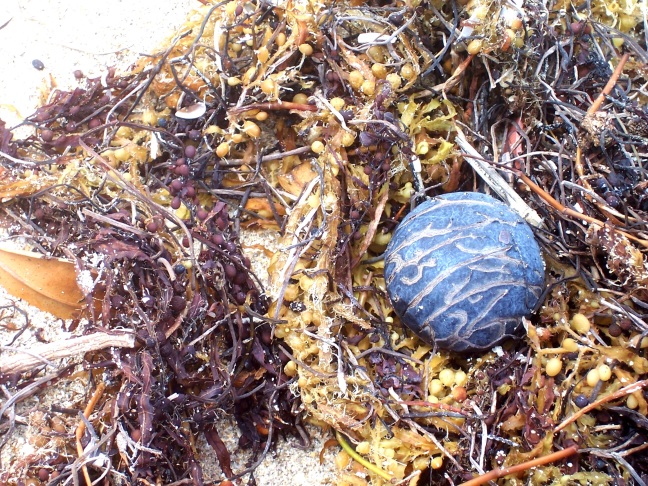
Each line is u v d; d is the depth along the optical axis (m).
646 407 0.18
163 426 0.19
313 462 0.21
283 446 0.21
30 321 0.21
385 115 0.20
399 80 0.21
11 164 0.21
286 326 0.20
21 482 0.19
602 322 0.20
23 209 0.21
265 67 0.21
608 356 0.19
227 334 0.20
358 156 0.21
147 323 0.18
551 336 0.20
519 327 0.19
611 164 0.21
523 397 0.19
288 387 0.20
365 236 0.21
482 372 0.19
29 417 0.19
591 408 0.18
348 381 0.19
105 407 0.19
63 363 0.20
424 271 0.18
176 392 0.20
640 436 0.19
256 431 0.20
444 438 0.19
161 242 0.20
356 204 0.21
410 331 0.21
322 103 0.21
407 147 0.21
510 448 0.19
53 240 0.20
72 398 0.20
